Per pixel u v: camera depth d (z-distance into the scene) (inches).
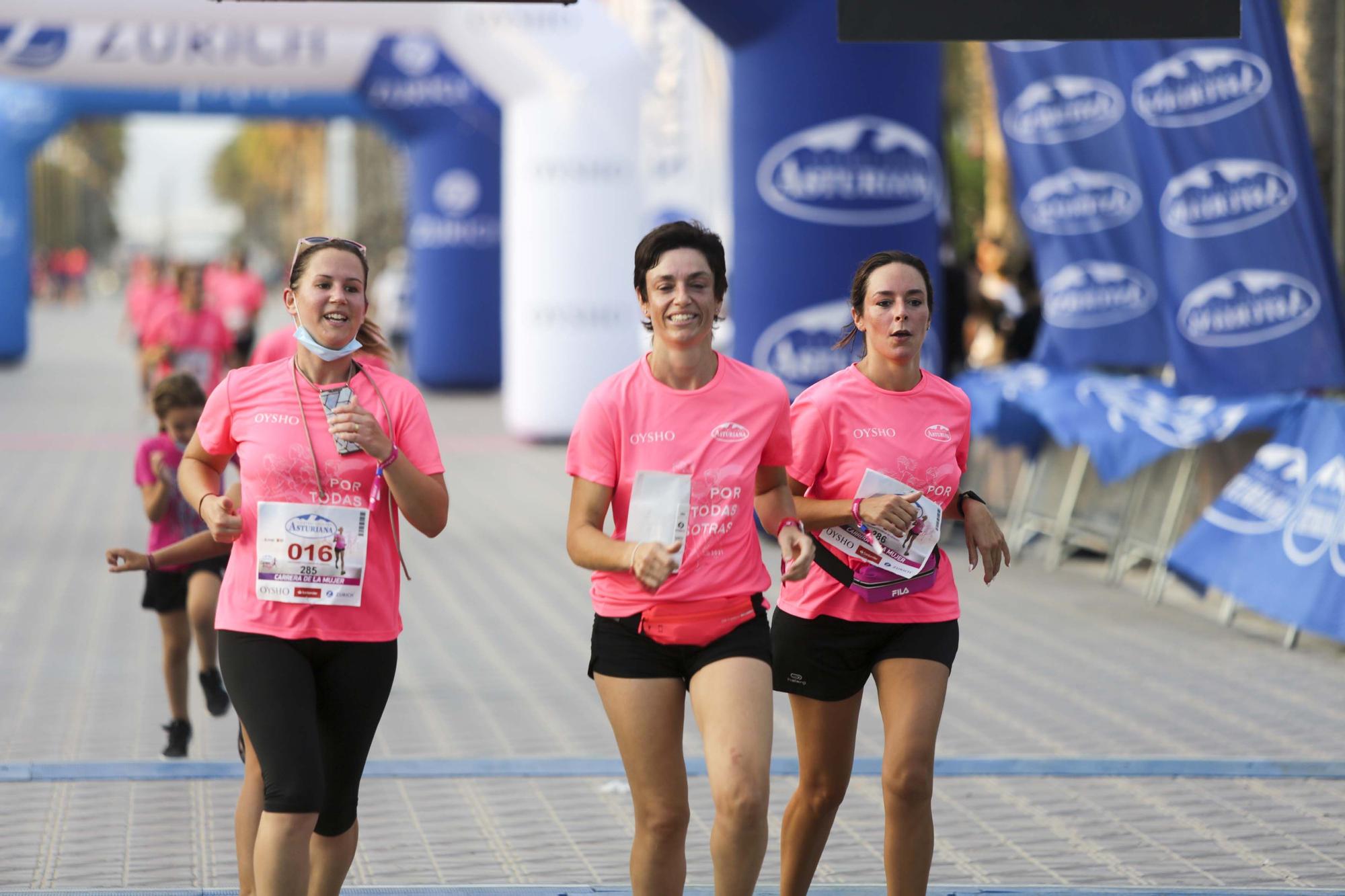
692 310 430.0
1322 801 641.6
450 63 2429.9
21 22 1765.5
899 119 1251.8
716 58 2054.6
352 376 441.4
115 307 6934.1
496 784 663.8
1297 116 993.5
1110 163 1163.3
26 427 2058.3
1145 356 1164.5
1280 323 1005.8
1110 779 674.2
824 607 468.4
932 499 476.4
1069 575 1180.5
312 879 446.3
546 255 1902.1
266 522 426.6
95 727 740.7
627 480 434.0
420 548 1261.1
